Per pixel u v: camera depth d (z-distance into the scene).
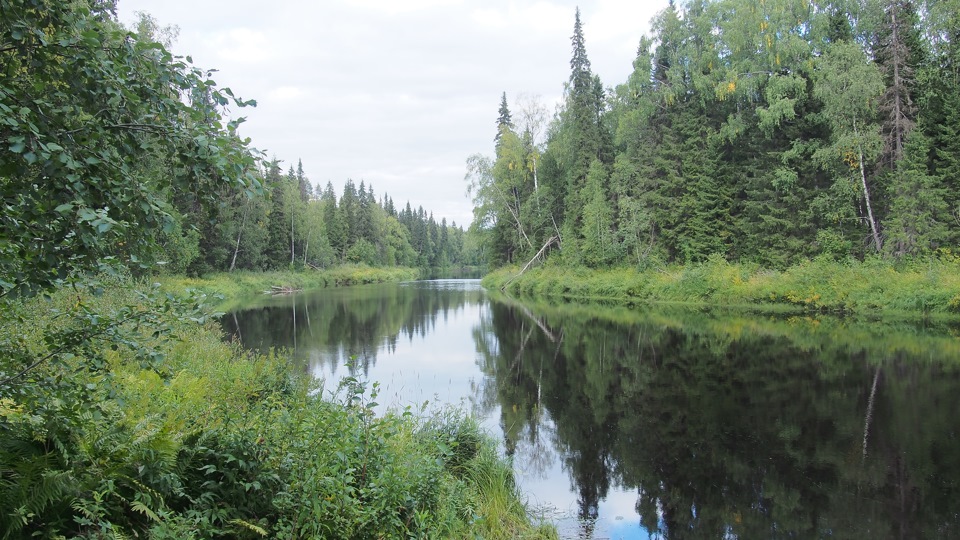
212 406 5.52
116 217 2.59
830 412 10.05
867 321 20.50
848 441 8.59
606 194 39.06
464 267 126.69
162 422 3.98
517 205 48.66
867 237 26.89
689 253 33.47
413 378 12.84
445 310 29.02
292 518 3.66
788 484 7.14
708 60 34.44
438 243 115.75
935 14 26.22
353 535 3.85
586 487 7.08
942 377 12.30
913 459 7.85
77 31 2.73
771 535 5.86
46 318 4.43
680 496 6.83
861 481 7.20
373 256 77.44
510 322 23.64
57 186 2.43
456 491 5.50
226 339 17.80
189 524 3.20
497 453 7.34
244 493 3.66
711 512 6.41
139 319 3.12
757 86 31.92
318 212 65.31
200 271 41.41
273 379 8.27
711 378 12.94
